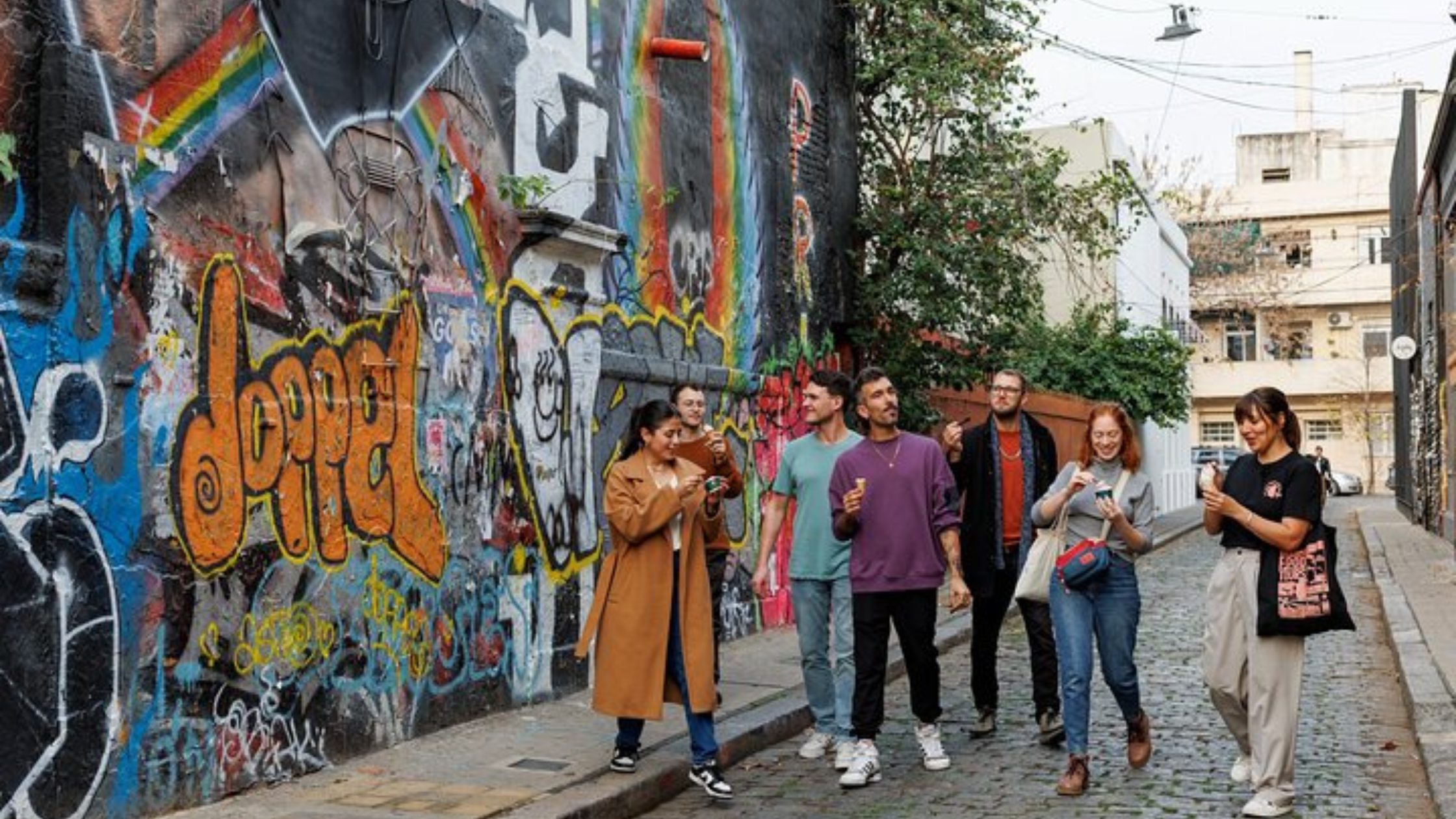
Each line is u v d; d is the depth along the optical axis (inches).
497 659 339.6
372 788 264.2
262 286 262.8
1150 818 258.5
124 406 231.3
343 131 287.6
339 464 283.7
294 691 270.4
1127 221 1285.7
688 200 451.8
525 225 350.3
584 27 388.2
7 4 215.5
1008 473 327.9
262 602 261.7
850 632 306.0
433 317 315.3
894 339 599.5
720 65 477.7
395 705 301.4
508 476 344.2
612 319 400.8
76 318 222.4
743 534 486.6
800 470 315.6
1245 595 261.0
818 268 561.0
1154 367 1031.0
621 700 276.4
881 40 601.9
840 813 269.9
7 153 213.2
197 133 248.4
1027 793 279.9
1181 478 1656.0
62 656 218.4
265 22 265.7
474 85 334.6
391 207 302.4
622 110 408.8
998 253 601.3
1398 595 602.2
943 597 590.2
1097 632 295.1
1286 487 256.5
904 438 299.0
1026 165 613.0
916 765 308.3
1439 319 956.0
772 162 518.6
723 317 475.8
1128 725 297.1
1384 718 355.3
